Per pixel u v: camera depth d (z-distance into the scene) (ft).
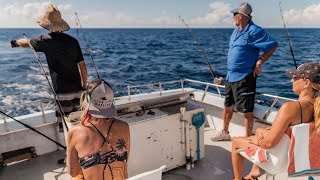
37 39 9.02
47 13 9.00
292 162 6.39
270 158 6.85
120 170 5.31
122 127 5.51
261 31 10.09
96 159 5.10
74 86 9.75
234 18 10.64
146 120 8.77
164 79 57.67
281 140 6.59
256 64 10.26
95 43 178.70
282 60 76.18
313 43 135.85
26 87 43.96
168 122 9.27
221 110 13.21
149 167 9.24
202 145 10.27
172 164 9.77
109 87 5.29
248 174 9.31
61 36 9.35
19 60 91.86
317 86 6.30
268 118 10.99
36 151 11.39
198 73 65.21
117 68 72.95
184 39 226.17
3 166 10.76
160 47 150.92
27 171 10.43
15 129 10.94
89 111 5.22
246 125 11.03
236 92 10.88
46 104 31.35
